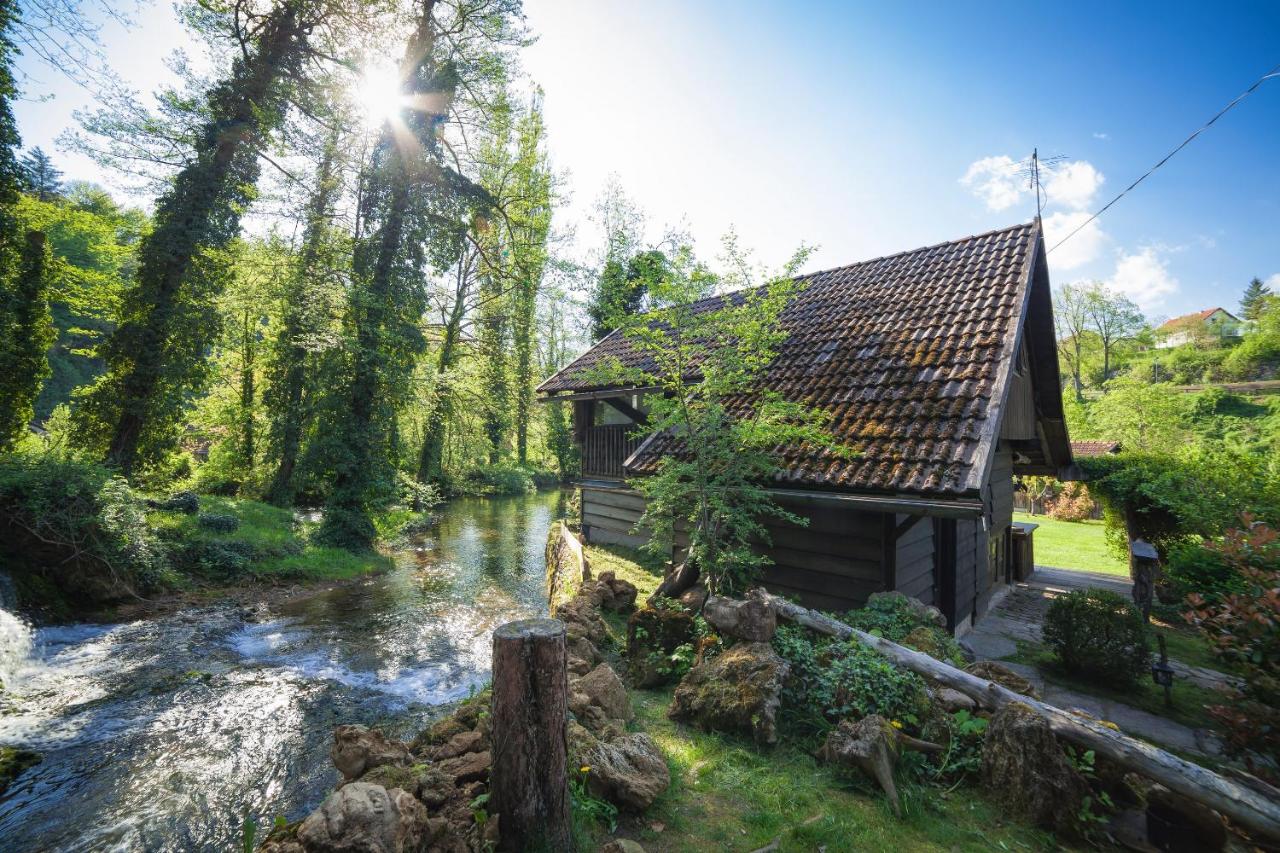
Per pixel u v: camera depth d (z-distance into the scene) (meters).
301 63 14.45
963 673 3.98
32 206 15.83
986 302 7.01
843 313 8.66
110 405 12.57
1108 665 5.62
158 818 4.09
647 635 5.45
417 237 15.13
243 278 17.19
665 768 3.43
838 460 5.78
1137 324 53.72
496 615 9.57
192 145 13.45
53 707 5.82
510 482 30.00
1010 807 3.21
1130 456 11.31
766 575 6.83
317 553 12.60
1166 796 3.06
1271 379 48.00
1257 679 3.72
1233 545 4.15
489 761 3.18
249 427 20.19
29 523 8.24
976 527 8.49
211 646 7.72
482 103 16.12
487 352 22.00
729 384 6.16
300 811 4.21
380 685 6.68
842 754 3.46
